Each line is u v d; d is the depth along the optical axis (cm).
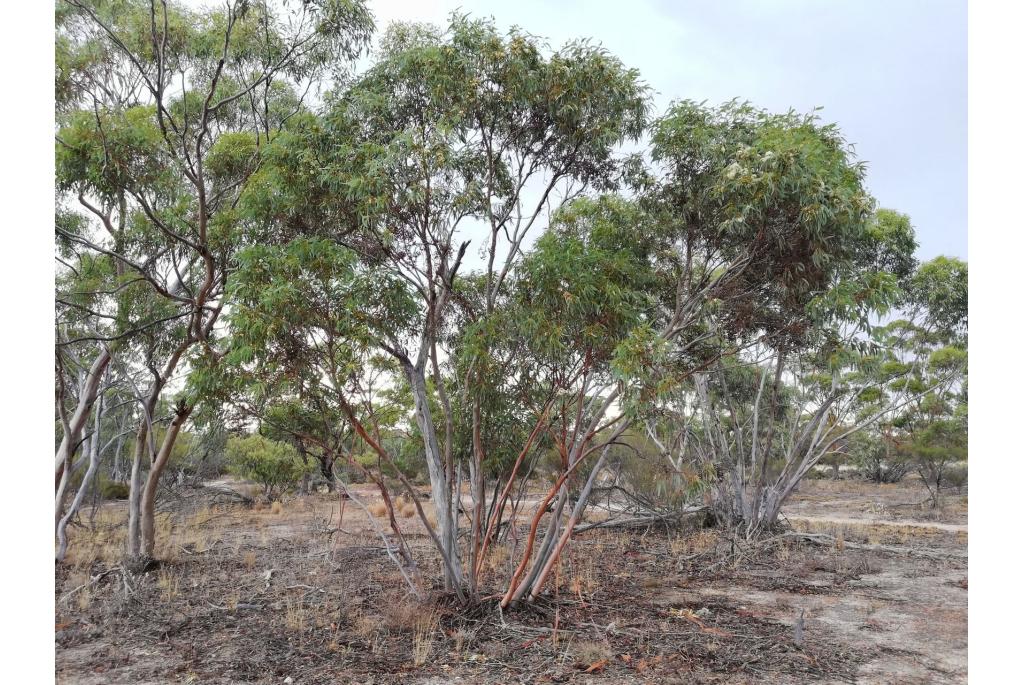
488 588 812
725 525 1384
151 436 1040
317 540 1293
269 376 644
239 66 891
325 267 619
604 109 704
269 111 1024
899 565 1112
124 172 771
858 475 3353
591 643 633
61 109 949
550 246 634
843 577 1003
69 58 939
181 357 1016
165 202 936
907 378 1557
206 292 798
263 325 591
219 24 847
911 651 640
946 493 2530
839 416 1423
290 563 1062
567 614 738
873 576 1023
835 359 673
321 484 2441
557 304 629
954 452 2041
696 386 1375
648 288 805
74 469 1123
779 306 743
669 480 919
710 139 665
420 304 722
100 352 1082
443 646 634
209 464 2125
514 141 722
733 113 679
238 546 1220
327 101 757
